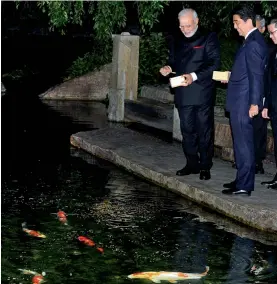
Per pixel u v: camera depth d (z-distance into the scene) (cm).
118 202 786
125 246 648
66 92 1600
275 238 674
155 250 638
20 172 919
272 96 761
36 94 1664
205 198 766
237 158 745
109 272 586
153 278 571
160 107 1207
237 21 714
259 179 813
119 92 1286
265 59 705
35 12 2664
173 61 798
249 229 698
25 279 569
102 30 988
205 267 599
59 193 821
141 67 1441
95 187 849
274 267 600
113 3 968
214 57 767
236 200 734
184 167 845
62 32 1008
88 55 1698
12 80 1873
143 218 729
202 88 780
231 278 574
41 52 2216
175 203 783
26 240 657
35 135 1172
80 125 1264
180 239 668
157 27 1666
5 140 1126
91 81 1605
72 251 632
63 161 988
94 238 667
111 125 1265
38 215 736
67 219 723
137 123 1255
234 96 724
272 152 905
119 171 933
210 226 705
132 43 1297
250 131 733
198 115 795
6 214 736
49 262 606
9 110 1428
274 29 730
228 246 650
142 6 954
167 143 1054
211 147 810
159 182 852
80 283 563
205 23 1317
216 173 848
